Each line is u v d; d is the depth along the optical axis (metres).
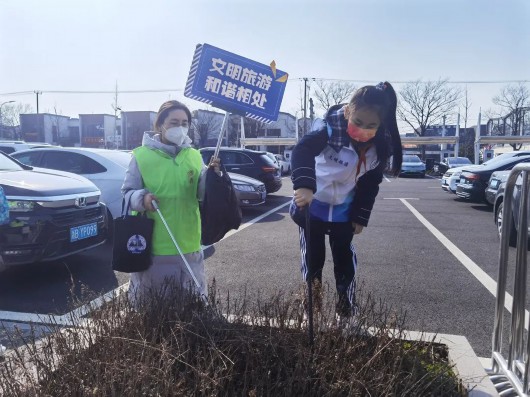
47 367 2.10
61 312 4.04
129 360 2.04
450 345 2.76
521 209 2.43
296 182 2.50
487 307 4.39
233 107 2.89
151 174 2.87
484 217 10.66
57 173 5.82
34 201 4.59
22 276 5.24
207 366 2.08
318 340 2.38
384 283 5.17
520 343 2.47
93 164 7.58
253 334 2.37
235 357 2.23
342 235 3.00
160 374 1.96
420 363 2.32
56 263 5.86
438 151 59.38
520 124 52.28
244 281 5.20
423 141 46.00
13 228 4.45
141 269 2.81
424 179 28.88
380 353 2.24
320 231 2.99
